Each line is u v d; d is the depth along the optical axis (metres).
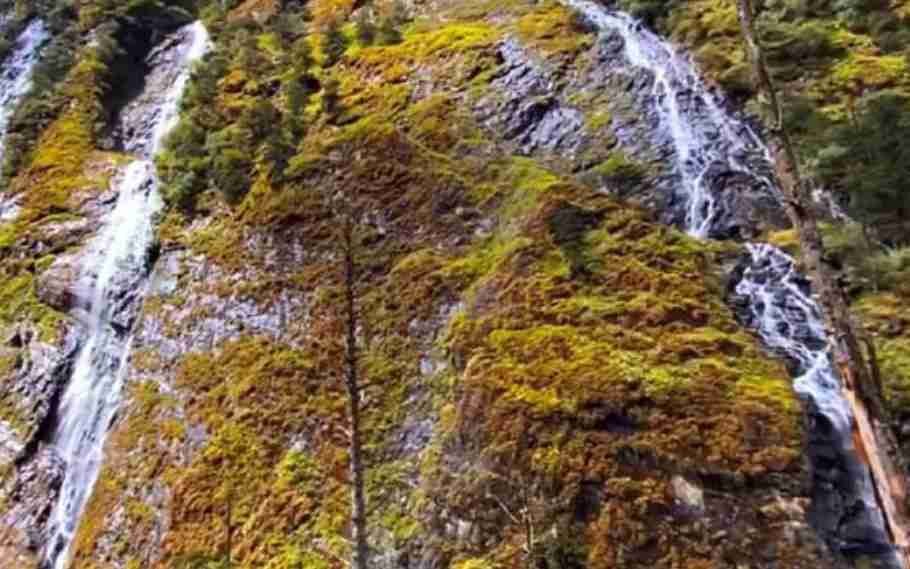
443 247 17.08
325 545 13.48
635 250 15.03
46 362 22.28
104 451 18.95
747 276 14.70
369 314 16.64
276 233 19.48
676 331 13.35
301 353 16.86
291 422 15.80
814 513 10.70
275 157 21.38
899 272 14.09
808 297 13.98
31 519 19.42
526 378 13.09
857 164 16.14
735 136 18.08
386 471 13.96
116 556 16.39
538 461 11.94
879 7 20.31
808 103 17.92
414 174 18.86
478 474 12.51
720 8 21.47
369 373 15.59
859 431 5.42
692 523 10.75
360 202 18.86
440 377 14.60
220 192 22.36
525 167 18.08
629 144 19.00
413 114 21.91
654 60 20.94
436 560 12.12
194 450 16.86
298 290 18.06
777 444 11.23
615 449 11.64
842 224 15.44
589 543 10.98
